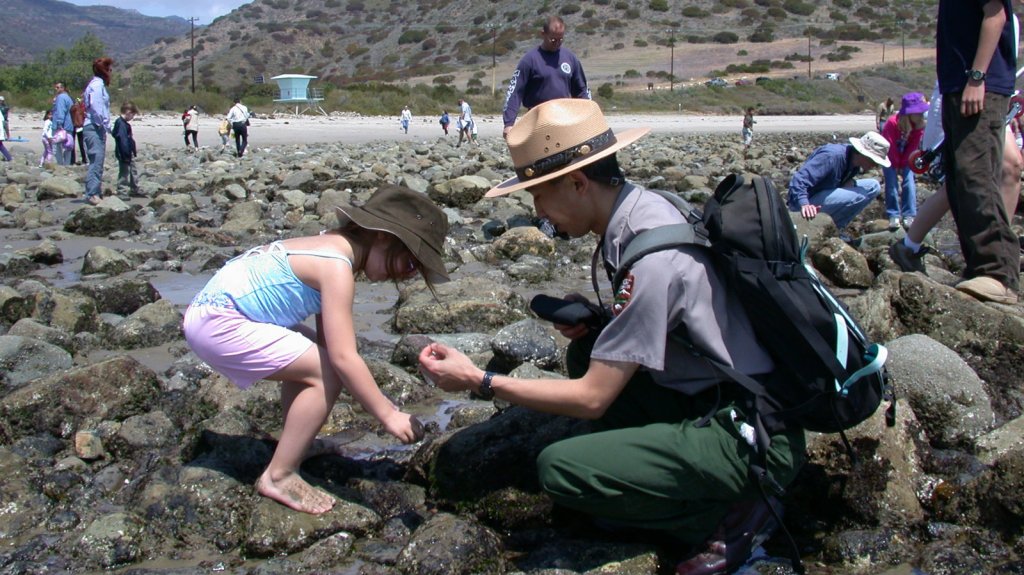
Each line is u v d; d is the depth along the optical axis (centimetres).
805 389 302
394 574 309
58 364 498
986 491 329
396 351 512
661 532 329
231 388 441
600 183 321
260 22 13912
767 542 330
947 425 394
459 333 561
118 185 1309
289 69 12088
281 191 1191
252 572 313
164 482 359
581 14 10744
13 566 317
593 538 333
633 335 302
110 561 321
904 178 947
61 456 399
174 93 4747
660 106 6612
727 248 300
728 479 302
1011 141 558
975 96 498
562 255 825
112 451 402
